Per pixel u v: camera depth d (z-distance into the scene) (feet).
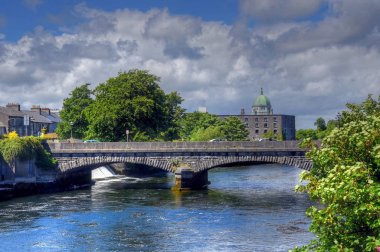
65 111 447.83
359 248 55.16
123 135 350.02
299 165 253.03
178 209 201.67
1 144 262.26
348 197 52.31
